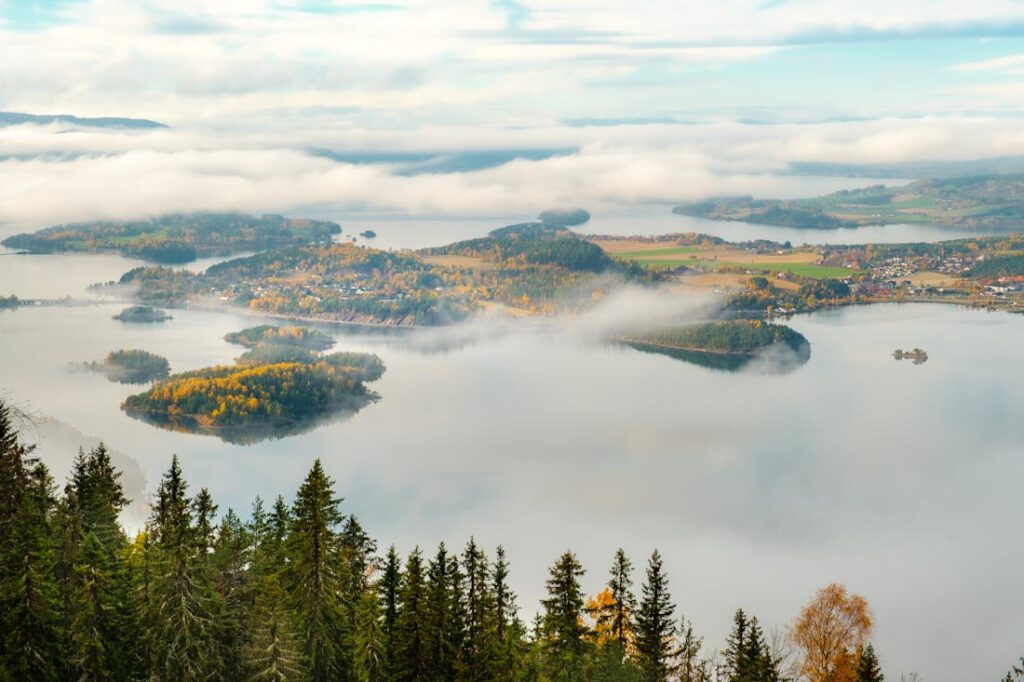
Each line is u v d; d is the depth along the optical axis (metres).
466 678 90.31
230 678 84.88
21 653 81.44
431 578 94.56
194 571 85.69
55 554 85.94
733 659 110.38
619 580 115.75
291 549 90.12
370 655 86.62
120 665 86.25
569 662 105.19
